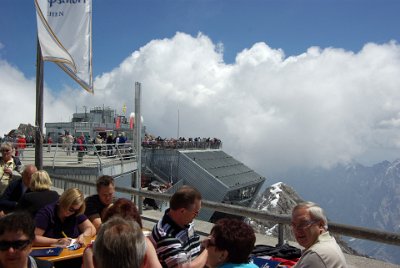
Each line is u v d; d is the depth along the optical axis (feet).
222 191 181.98
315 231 13.12
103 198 21.11
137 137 55.31
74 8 31.96
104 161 92.48
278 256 18.49
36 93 35.09
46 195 19.89
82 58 32.53
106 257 8.24
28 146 106.32
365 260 22.93
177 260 13.55
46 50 32.07
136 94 55.93
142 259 8.61
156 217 34.04
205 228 29.58
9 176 29.04
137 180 55.26
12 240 10.91
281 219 22.76
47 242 17.69
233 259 10.80
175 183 187.62
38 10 31.71
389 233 18.33
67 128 230.68
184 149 203.62
